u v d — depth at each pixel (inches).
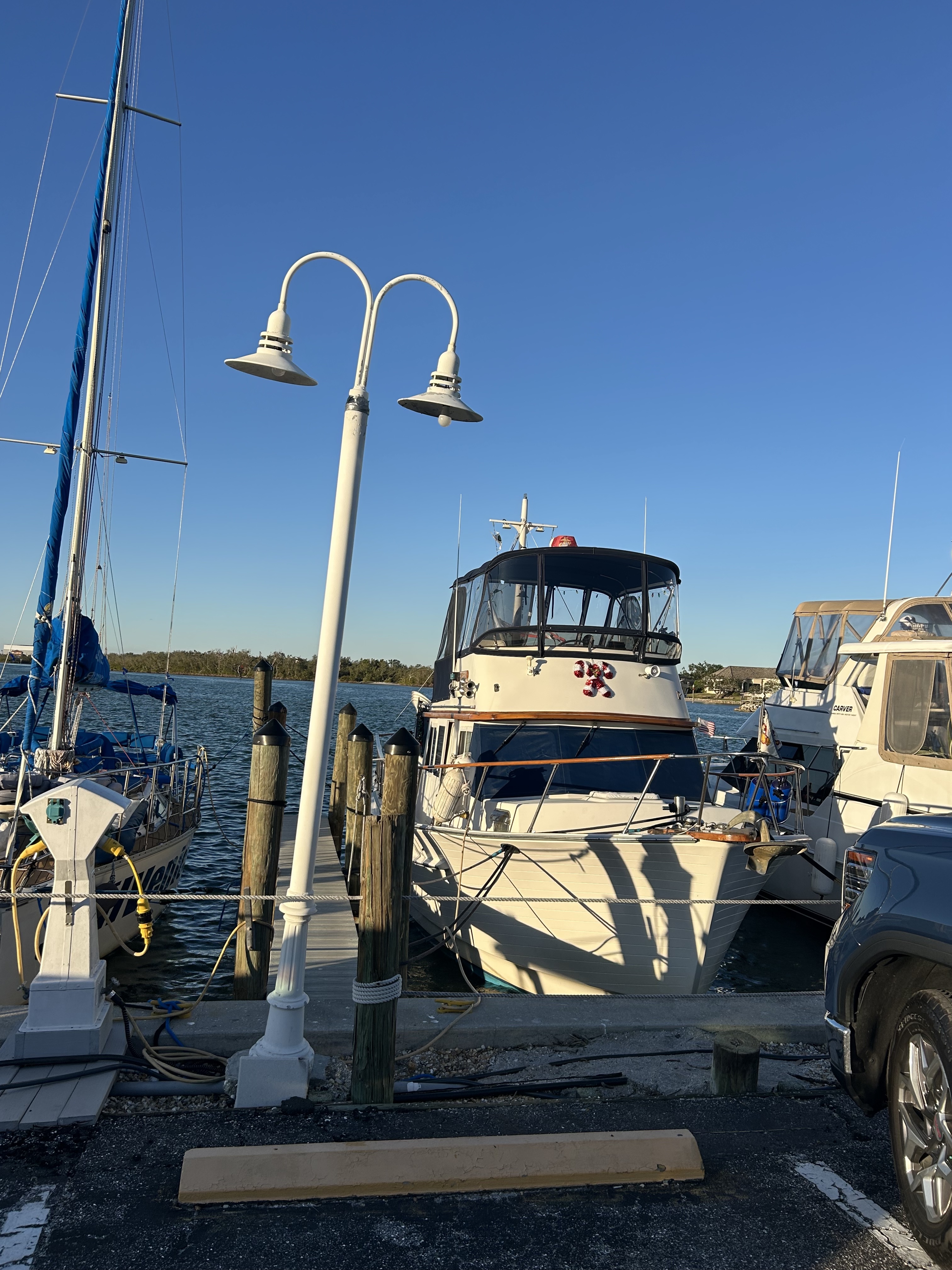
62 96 462.9
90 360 449.4
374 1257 124.8
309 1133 161.6
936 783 415.8
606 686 391.5
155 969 408.2
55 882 182.5
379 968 175.3
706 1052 207.2
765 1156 157.5
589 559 405.1
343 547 180.4
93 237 452.4
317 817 179.8
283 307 192.7
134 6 478.9
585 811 343.3
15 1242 125.7
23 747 406.0
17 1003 312.8
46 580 429.1
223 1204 136.3
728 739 650.2
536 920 331.0
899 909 134.3
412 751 323.3
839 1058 147.3
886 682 456.1
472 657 410.6
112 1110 168.4
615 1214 136.9
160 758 550.9
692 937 306.7
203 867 600.1
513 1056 205.2
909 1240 132.2
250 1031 198.7
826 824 486.9
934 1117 124.8
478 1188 141.7
